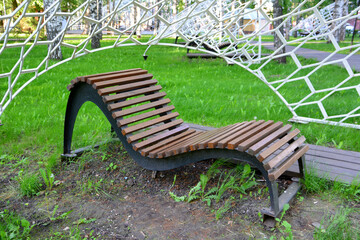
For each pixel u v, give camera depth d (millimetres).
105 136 4570
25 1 2881
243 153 2617
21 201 3014
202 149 2842
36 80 8367
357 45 4461
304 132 4594
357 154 3736
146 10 3643
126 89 3518
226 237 2436
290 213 2723
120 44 4133
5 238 2383
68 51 16219
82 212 2816
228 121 5316
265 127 3107
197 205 2902
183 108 6043
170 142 3445
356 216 2656
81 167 3686
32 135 4738
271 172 2482
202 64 12266
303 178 3119
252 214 2707
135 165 3754
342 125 4945
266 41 31438
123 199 3047
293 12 4273
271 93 7293
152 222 2650
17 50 15656
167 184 3311
